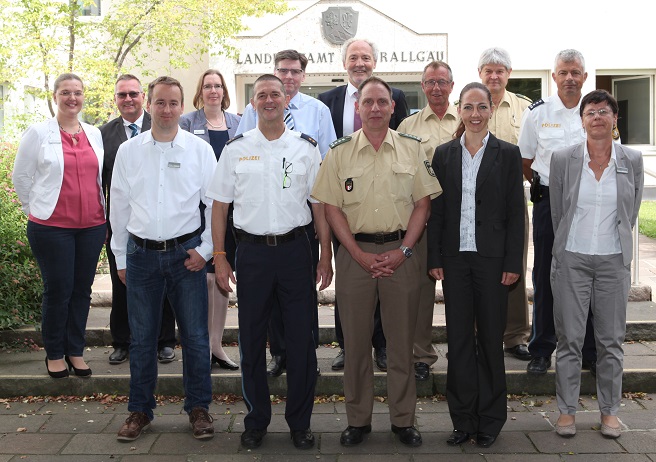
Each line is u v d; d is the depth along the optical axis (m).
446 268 4.36
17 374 5.19
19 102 11.40
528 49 12.44
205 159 4.52
